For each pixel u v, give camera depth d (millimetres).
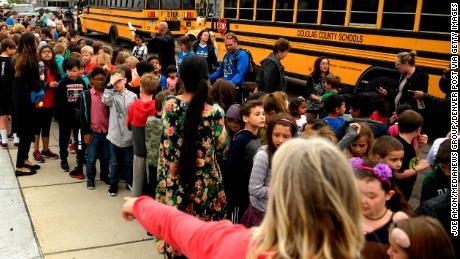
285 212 1227
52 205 5043
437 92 7332
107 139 5332
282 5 10922
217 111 3127
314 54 10008
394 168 3309
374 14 8438
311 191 1201
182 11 18484
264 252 1280
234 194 3631
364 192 2342
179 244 1605
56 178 5852
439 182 3150
